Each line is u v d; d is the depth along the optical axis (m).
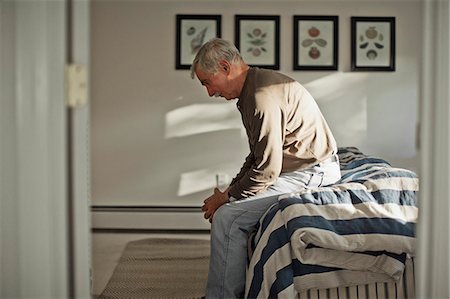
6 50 1.62
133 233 5.27
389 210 2.53
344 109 5.48
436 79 1.66
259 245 2.51
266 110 2.68
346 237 2.38
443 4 1.64
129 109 5.46
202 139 5.48
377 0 5.44
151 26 5.43
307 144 2.86
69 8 1.65
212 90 2.86
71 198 1.68
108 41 5.43
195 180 5.51
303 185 2.85
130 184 5.50
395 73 5.48
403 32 5.46
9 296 1.65
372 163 3.62
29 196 1.63
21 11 1.61
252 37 5.41
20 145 1.63
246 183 2.77
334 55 5.43
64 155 1.64
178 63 5.44
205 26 5.43
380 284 2.44
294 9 5.42
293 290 2.35
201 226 5.48
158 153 5.50
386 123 5.50
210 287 2.78
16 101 1.62
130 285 3.45
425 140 1.67
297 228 2.36
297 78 5.46
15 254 1.65
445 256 1.66
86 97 1.67
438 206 1.66
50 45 1.62
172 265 3.91
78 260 1.69
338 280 2.41
